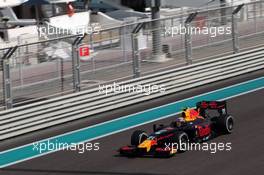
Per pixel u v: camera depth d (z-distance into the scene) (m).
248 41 81.25
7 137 55.25
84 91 61.59
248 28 84.81
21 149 51.28
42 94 61.62
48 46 64.75
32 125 57.12
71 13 114.69
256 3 85.75
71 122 60.09
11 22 111.88
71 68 63.75
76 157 47.16
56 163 45.94
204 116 49.12
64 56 64.12
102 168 43.25
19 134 56.12
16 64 61.09
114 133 54.28
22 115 56.50
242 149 45.53
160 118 58.84
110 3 134.75
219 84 72.81
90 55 65.00
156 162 43.56
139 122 57.81
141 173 41.12
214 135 49.56
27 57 62.62
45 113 58.19
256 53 79.19
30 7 122.94
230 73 75.62
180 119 46.88
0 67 58.09
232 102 63.19
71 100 60.31
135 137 46.12
